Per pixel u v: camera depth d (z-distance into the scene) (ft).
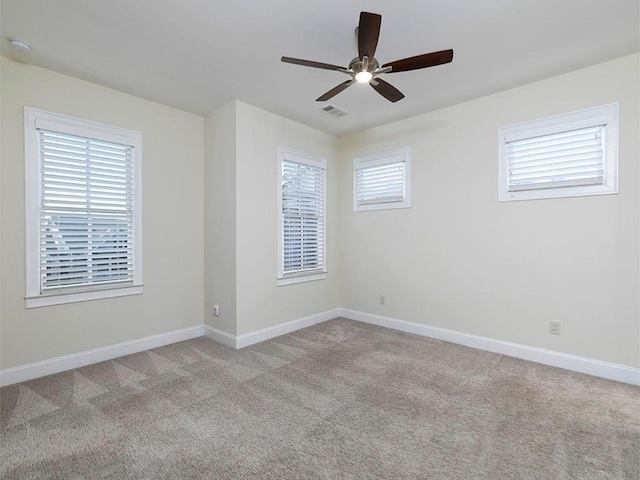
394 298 13.44
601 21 7.02
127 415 7.08
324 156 14.66
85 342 9.73
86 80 9.66
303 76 9.48
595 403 7.54
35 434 6.39
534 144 9.96
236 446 6.09
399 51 8.16
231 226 11.35
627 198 8.54
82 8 6.54
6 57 8.39
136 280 10.82
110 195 10.29
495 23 7.09
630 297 8.54
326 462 5.67
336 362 10.01
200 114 12.36
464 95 10.77
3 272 8.41
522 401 7.65
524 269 10.19
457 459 5.72
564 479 5.24
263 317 12.08
